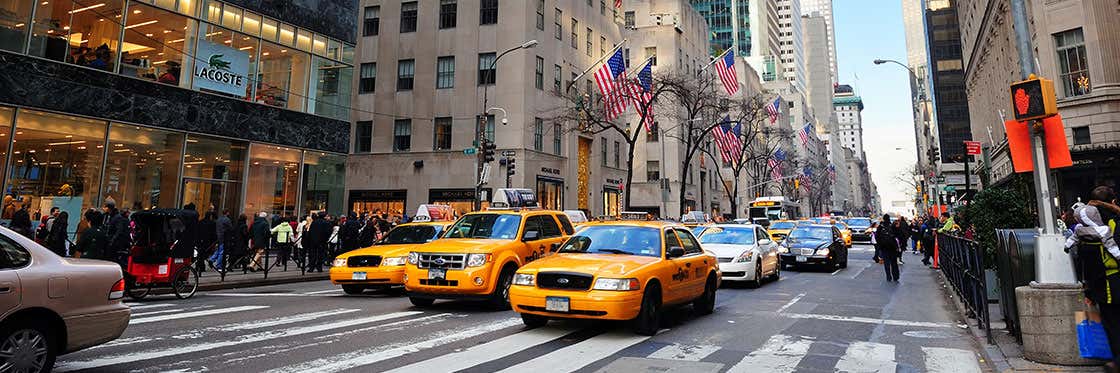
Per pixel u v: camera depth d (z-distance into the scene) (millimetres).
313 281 17125
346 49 27516
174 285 12211
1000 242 7750
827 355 6914
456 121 35000
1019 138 6668
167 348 7059
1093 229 5402
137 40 19875
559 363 6383
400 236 13945
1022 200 11336
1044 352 5969
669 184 55438
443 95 35562
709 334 8242
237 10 22797
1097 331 5699
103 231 11977
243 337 7820
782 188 79938
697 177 61469
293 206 24781
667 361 6516
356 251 12859
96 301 5629
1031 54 6598
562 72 38625
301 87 25297
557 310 7672
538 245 11445
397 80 36656
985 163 26359
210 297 12719
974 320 8969
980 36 45156
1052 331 5938
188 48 21219
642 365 6312
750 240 15406
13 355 4934
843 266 21203
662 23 60406
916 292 13602
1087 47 27406
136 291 11734
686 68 59812
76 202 18078
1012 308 7094
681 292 8977
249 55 23219
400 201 35406
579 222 21750
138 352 6812
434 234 13719
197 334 8023
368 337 7859
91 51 18688
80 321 5441
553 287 7828
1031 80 6355
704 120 43000
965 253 9859
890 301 11977
